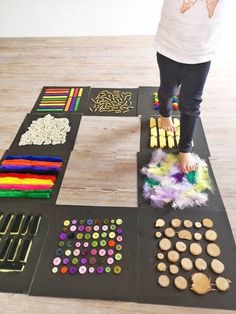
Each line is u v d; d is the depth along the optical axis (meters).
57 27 2.75
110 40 2.59
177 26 1.05
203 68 1.10
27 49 2.50
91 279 0.96
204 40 1.06
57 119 1.64
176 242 1.04
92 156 1.41
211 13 1.00
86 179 1.30
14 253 1.03
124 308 0.90
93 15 2.76
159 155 1.38
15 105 1.78
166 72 1.18
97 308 0.90
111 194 1.23
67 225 1.12
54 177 1.30
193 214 1.13
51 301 0.92
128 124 1.60
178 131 1.50
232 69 2.04
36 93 1.89
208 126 1.56
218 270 0.96
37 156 1.41
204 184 1.24
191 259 1.00
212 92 1.82
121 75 2.06
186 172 1.28
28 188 1.25
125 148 1.45
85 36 2.68
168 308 0.89
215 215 1.13
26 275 0.98
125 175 1.31
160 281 0.95
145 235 1.07
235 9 2.78
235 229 1.08
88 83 1.98
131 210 1.16
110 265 1.00
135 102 1.77
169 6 1.05
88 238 1.07
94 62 2.25
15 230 1.10
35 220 1.13
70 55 2.37
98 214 1.15
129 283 0.95
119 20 2.75
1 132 1.57
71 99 1.81
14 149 1.46
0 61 2.31
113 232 1.09
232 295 0.91
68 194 1.24
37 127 1.59
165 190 1.21
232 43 2.35
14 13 2.77
